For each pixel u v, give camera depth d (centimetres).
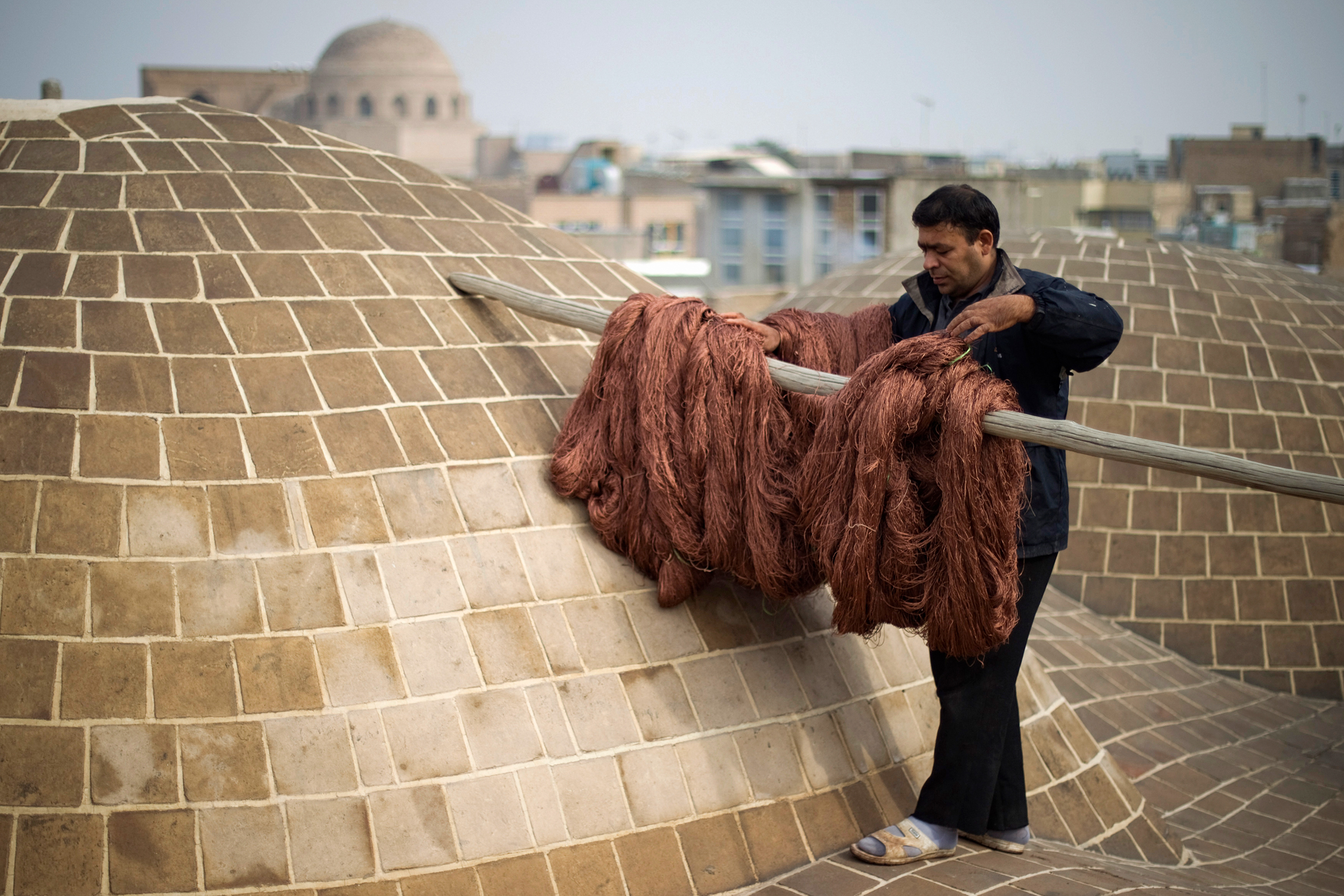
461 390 408
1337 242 2334
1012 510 306
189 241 418
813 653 404
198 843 303
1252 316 809
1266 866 487
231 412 367
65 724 311
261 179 464
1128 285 818
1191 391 757
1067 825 446
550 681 351
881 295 962
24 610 322
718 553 360
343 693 327
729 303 2658
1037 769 457
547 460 403
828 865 355
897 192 2595
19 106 492
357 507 359
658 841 340
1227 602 714
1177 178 3762
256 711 320
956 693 346
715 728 367
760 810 360
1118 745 593
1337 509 735
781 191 2656
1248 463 270
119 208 426
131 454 350
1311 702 693
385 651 337
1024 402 332
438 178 541
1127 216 2917
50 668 316
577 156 4562
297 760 316
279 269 419
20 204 423
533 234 539
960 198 320
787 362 379
